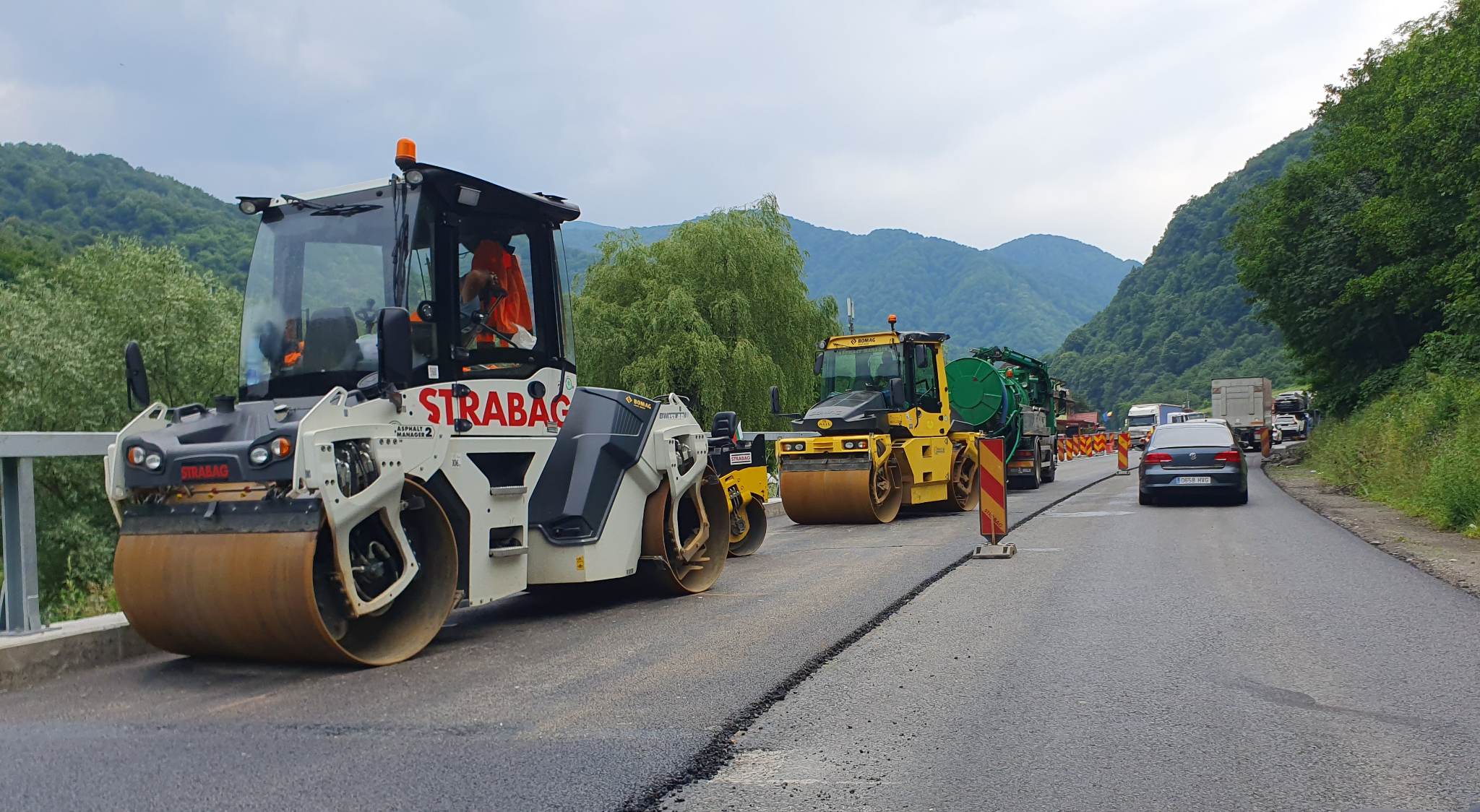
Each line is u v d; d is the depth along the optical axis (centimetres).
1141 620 749
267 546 577
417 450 651
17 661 585
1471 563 1027
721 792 405
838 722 499
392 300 665
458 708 526
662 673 598
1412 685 559
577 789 405
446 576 669
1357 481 2144
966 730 485
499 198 743
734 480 1141
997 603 826
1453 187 2581
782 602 839
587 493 797
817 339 3114
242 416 637
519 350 758
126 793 405
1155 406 6238
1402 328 3378
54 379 2672
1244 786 407
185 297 2931
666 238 3134
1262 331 13250
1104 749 455
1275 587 889
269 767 434
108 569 2373
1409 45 3020
